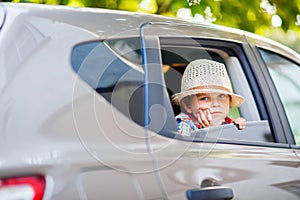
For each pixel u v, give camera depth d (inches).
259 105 140.3
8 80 101.3
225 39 141.9
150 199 101.7
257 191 118.3
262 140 134.2
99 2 250.8
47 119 98.9
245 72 142.5
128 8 254.7
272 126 138.3
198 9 262.5
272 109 141.1
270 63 148.9
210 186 110.3
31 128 96.9
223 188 112.0
